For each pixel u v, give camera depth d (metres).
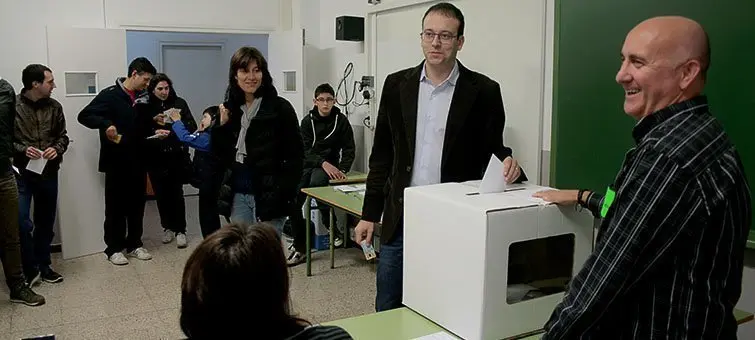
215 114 3.61
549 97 3.25
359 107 5.22
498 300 1.53
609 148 2.76
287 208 3.38
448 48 2.00
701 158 1.13
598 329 1.27
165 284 4.18
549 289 1.67
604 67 2.74
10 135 3.54
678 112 1.20
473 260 1.52
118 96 4.59
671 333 1.16
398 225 2.12
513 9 3.44
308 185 4.75
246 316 1.00
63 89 4.66
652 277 1.17
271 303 1.02
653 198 1.13
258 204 3.29
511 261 1.59
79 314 3.63
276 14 6.07
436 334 1.63
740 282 1.22
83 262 4.71
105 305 3.78
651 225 1.13
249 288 0.99
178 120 4.63
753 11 2.18
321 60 5.83
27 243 4.04
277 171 3.30
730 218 1.14
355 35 4.99
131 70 4.65
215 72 7.63
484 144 2.12
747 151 2.24
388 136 2.27
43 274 4.21
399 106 2.15
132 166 4.69
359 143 5.27
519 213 1.51
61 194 4.70
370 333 1.66
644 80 1.22
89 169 4.86
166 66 7.41
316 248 5.06
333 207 4.32
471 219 1.51
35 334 3.32
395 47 4.61
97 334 3.34
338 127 4.96
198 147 4.08
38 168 4.07
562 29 2.94
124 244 4.86
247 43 7.30
